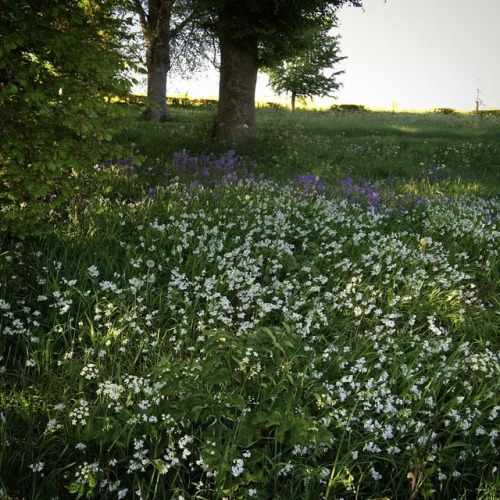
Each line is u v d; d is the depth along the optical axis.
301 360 4.14
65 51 5.37
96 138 5.88
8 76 5.19
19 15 5.05
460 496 3.24
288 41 16.08
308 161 13.23
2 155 5.45
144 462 3.02
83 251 5.73
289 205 7.80
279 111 33.06
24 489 3.03
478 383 4.18
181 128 17.36
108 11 6.13
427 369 4.36
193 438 3.33
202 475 3.18
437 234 7.82
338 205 8.30
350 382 4.00
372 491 3.23
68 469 3.19
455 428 3.50
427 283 5.91
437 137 23.25
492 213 9.48
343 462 3.14
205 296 4.89
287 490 3.09
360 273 6.14
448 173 13.62
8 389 3.80
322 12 15.76
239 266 5.76
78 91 5.42
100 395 3.63
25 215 5.52
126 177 8.70
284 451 3.19
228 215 7.29
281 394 3.46
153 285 5.31
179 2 20.06
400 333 4.79
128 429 3.33
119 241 6.12
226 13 14.86
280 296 5.39
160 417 3.47
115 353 4.16
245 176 9.76
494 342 5.07
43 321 4.58
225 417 3.29
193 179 8.98
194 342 4.43
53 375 3.92
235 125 15.52
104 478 3.12
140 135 15.11
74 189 6.00
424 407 3.87
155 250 5.97
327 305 5.23
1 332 4.21
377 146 18.75
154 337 4.49
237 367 3.54
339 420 3.42
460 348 4.38
